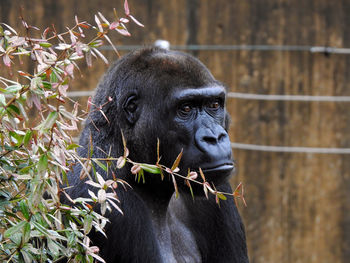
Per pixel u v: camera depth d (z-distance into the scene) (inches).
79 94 668.7
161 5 703.1
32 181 255.8
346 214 740.0
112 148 356.8
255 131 725.9
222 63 719.1
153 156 357.4
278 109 726.5
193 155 343.3
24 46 279.6
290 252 733.3
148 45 380.5
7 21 661.9
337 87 734.5
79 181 351.6
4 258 266.4
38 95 257.9
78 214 280.7
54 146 266.2
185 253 385.7
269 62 724.7
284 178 730.2
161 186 367.6
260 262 729.6
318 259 737.6
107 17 686.5
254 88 724.0
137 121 356.5
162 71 355.3
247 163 725.9
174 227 389.4
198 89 350.0
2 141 271.6
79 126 418.6
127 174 362.6
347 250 741.3
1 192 271.0
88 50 279.0
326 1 729.0
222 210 402.0
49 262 279.9
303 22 726.5
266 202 729.6
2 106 257.3
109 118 359.3
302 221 734.5
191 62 361.1
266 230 730.2
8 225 278.5
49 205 267.3
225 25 717.9
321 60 730.2
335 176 737.0
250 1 719.7
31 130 263.7
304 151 730.8
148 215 362.6
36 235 263.1
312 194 735.1
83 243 275.0
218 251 402.0
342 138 737.6
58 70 266.7
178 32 709.3
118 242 345.1
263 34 722.8
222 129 347.3
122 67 366.0
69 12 676.1
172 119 349.1
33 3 668.1
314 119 731.4
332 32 731.4
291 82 727.1
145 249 346.6
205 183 300.5
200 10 712.4
